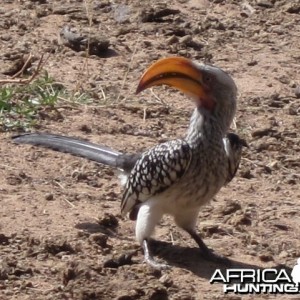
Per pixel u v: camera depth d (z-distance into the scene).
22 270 13.91
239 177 17.84
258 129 19.86
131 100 20.58
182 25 24.86
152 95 20.98
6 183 16.59
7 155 17.59
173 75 14.23
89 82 21.11
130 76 21.72
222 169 14.34
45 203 16.05
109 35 23.78
